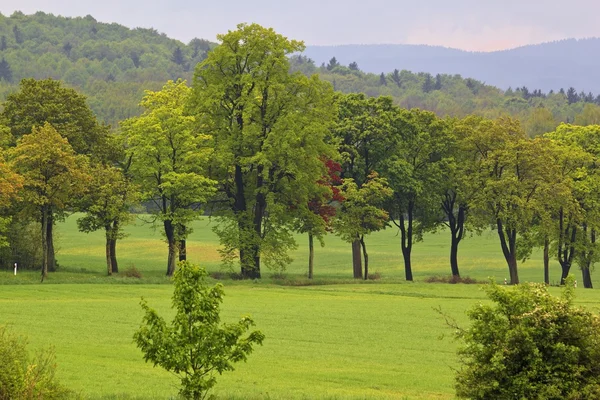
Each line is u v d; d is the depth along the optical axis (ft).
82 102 451.94
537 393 115.24
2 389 116.26
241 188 460.14
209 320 119.85
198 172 453.17
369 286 428.97
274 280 442.09
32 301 318.04
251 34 438.81
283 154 431.02
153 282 411.34
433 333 270.67
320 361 212.84
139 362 198.18
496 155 466.29
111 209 423.23
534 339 117.80
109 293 356.79
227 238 447.42
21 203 418.51
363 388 176.35
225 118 451.12
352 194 456.86
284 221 463.42
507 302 121.08
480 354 119.96
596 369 117.50
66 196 400.47
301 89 448.24
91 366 186.91
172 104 447.01
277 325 278.46
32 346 211.20
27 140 385.70
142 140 432.25
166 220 451.12
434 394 171.32
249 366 200.54
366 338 256.93
